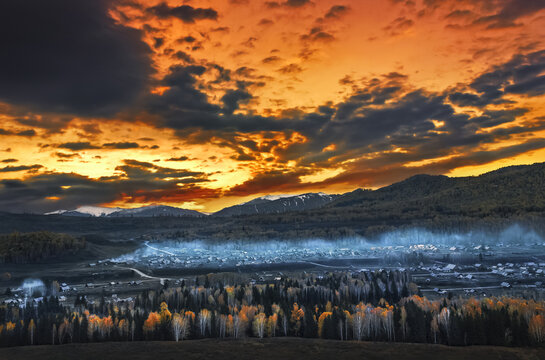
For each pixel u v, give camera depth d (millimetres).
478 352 158125
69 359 163250
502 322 168250
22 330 185125
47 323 187500
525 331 165875
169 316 192750
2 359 164500
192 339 189000
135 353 168250
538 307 185000
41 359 163750
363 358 157875
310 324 189000
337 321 183125
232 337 188375
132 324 188750
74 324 186750
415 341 174500
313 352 164875
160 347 174750
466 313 180000
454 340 168500
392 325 178625
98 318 197000
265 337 189125
